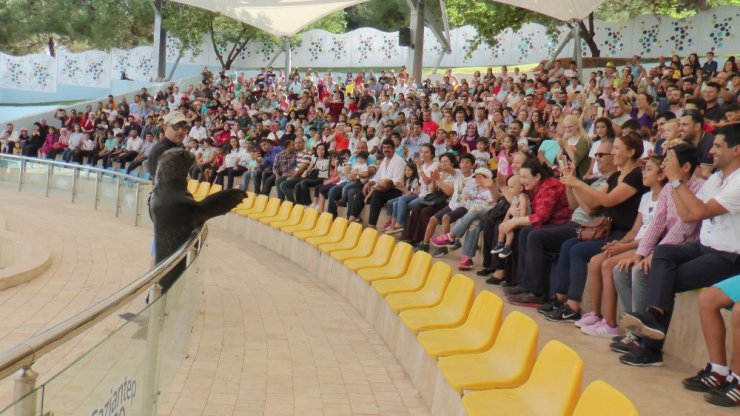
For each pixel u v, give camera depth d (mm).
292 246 10234
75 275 8688
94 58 28516
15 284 8000
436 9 22156
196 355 5570
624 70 14555
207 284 8328
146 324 3570
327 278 8703
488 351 4191
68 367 2408
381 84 20969
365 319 7008
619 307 5773
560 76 16344
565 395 3111
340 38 27922
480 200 8570
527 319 3869
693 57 14898
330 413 4516
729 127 4742
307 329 6543
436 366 4500
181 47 28000
